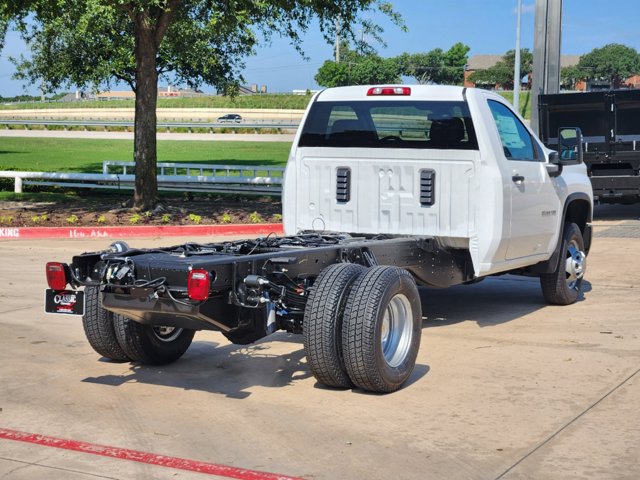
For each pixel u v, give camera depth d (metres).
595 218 18.77
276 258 6.09
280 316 6.24
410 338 6.36
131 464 4.80
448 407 5.86
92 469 4.72
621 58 152.62
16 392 6.23
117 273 5.90
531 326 8.50
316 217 8.60
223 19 16.05
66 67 25.72
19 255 13.02
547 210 8.86
